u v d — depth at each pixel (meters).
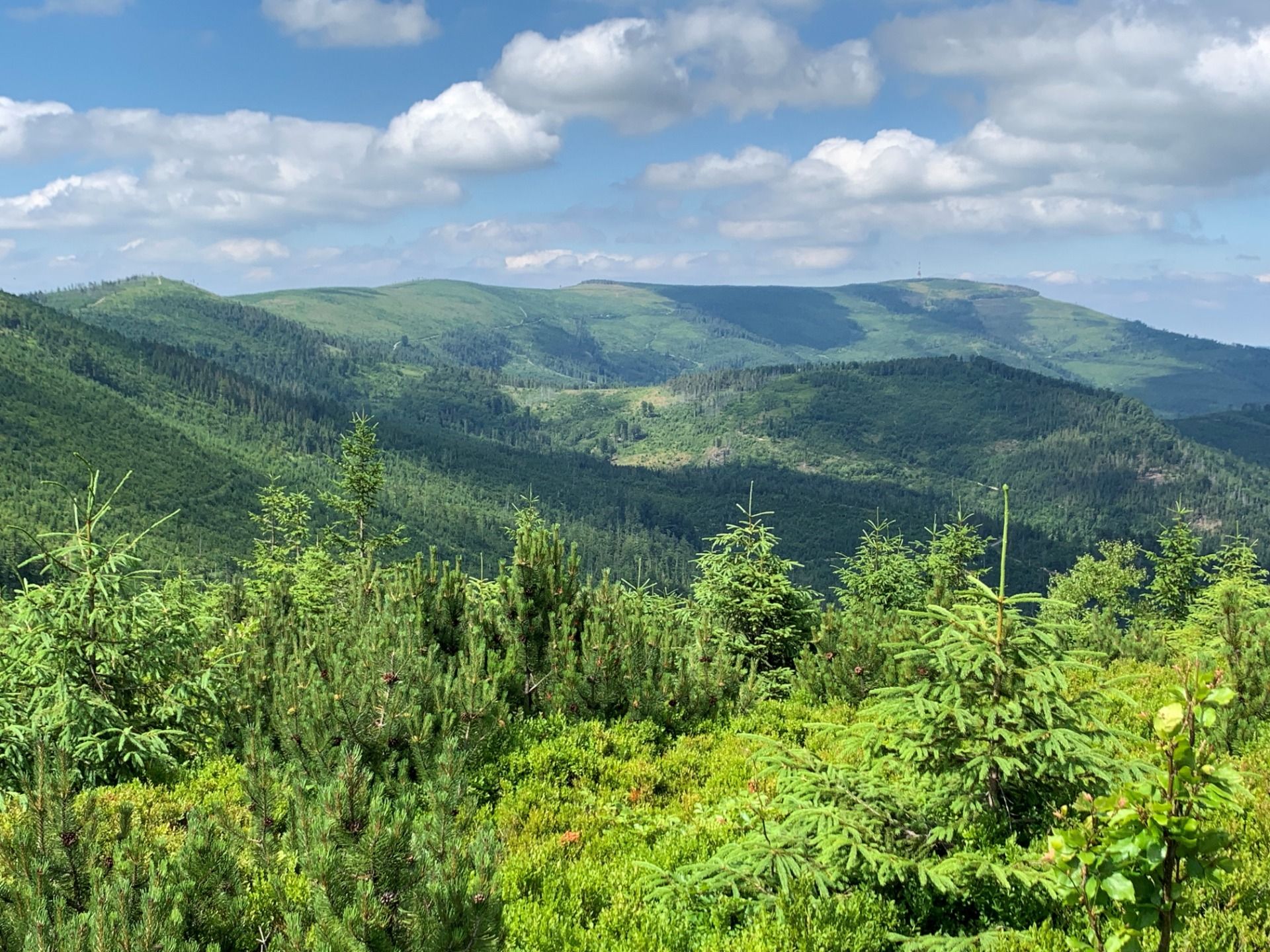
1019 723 6.29
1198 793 3.45
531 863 7.24
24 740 8.83
